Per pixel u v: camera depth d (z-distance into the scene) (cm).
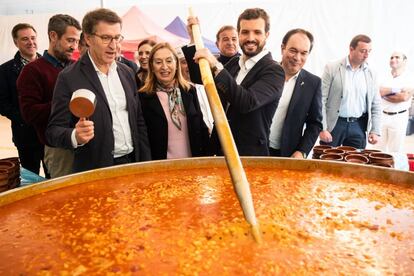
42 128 277
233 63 270
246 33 237
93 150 220
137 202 153
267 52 243
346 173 181
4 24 999
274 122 293
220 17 787
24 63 381
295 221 135
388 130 517
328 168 185
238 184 129
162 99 273
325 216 139
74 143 198
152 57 270
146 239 122
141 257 111
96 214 142
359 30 684
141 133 256
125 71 248
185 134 275
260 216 137
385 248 116
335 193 161
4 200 148
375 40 675
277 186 169
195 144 277
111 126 225
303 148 289
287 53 277
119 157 237
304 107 288
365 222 133
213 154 276
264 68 234
